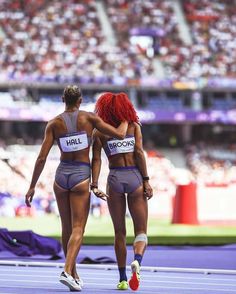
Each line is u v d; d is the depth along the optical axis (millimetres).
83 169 18109
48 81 91000
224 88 96125
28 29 100375
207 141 100812
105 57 98062
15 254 28203
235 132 102000
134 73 96250
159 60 101250
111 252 30734
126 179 18438
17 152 86562
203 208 54750
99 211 58094
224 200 54938
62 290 18234
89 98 93812
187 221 48688
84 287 19234
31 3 104812
